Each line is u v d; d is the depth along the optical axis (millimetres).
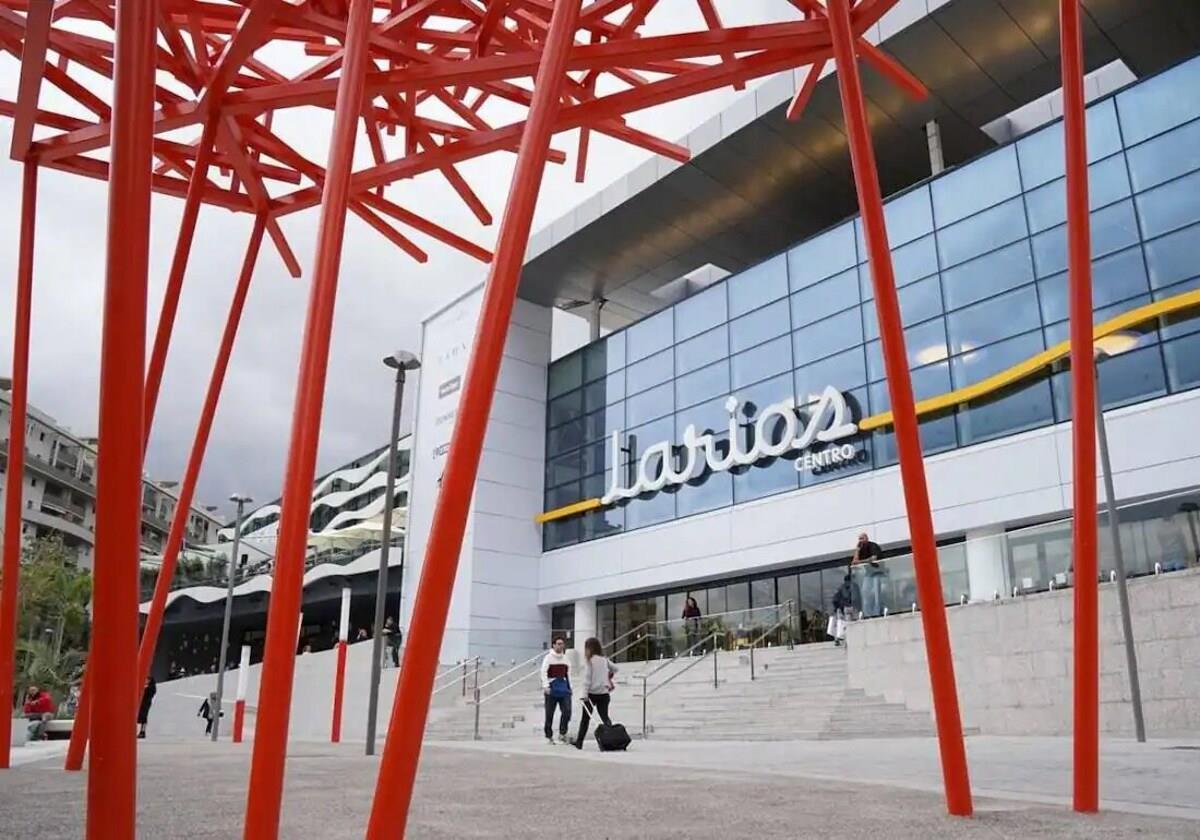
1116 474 23094
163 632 70062
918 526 4707
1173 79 24250
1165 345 22922
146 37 2363
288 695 3016
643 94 7047
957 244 28312
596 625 38469
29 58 6223
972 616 16531
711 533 33656
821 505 30281
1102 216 24984
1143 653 14078
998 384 26125
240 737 19750
